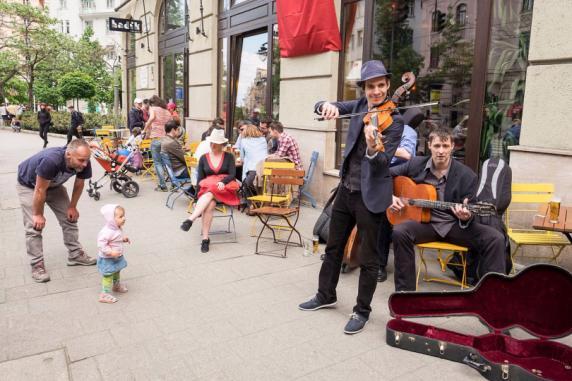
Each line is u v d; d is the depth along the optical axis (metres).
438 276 4.41
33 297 3.83
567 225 3.41
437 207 3.73
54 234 5.59
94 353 3.00
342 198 3.46
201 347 3.09
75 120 15.40
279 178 5.28
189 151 9.84
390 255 5.08
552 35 4.17
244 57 9.98
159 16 14.52
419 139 5.95
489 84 5.05
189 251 5.09
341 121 7.07
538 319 2.96
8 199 7.65
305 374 2.80
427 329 3.17
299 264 4.72
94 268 4.51
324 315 3.59
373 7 6.41
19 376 2.75
